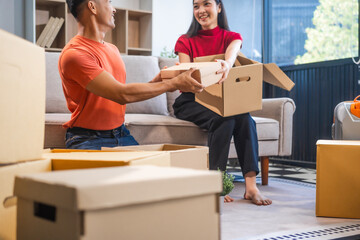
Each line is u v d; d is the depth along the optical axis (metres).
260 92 2.24
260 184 3.02
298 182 3.14
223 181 2.01
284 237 1.61
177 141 2.50
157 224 0.70
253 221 1.88
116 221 0.66
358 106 2.36
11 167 0.93
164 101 3.00
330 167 1.95
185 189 0.73
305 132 4.29
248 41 5.01
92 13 1.84
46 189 0.68
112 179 0.69
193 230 0.75
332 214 1.95
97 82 1.65
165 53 5.30
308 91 4.27
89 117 1.88
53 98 2.66
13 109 0.93
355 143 1.98
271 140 2.94
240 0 5.06
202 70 1.66
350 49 3.88
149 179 0.69
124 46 4.90
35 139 1.03
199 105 2.53
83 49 1.75
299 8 4.41
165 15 5.39
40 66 1.05
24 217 0.76
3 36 0.88
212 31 2.53
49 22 4.40
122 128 2.02
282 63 4.63
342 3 3.96
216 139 2.31
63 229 0.66
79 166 1.04
